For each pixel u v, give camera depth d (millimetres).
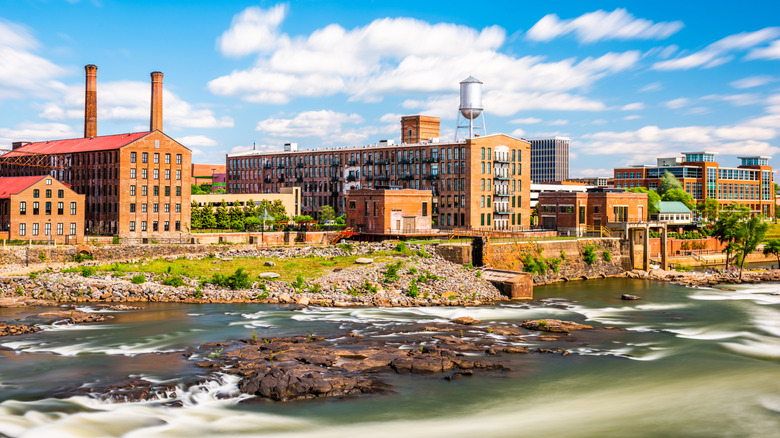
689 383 48000
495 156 146875
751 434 38812
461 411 41719
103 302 74562
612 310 76375
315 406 41875
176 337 57844
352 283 81312
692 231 163625
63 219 111125
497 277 86438
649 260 126250
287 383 43500
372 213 118188
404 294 79125
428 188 149500
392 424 39406
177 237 120688
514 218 152625
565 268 108062
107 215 125375
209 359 50281
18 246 93625
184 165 129875
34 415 39000
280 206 154250
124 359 50469
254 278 83688
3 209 107500
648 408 42906
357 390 44719
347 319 66812
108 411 40000
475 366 50438
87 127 146375
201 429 37969
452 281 84750
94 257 95938
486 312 73125
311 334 59656
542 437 37969
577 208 130875
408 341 57219
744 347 58281
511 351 55125
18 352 52188
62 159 137375
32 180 108688
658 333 63625
